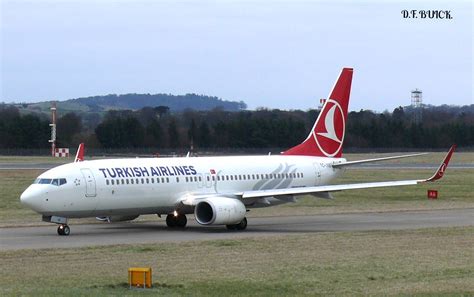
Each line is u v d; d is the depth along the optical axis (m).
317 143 159.75
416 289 75.69
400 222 146.00
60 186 122.94
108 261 92.81
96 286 76.88
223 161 144.62
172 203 135.50
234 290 75.12
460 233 122.00
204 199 132.62
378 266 89.00
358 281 79.88
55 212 123.12
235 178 144.00
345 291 74.88
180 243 109.12
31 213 159.62
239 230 133.25
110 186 127.50
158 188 133.12
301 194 138.75
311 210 171.62
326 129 160.62
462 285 77.75
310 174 155.12
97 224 142.50
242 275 83.12
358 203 187.62
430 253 99.75
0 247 106.75
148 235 124.56
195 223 145.12
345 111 162.88
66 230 124.81
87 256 96.75
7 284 78.12
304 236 118.38
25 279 81.00
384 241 111.81
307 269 86.88
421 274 84.00
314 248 104.31
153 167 134.12
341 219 153.25
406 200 194.75
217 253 99.38
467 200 193.75
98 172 127.25
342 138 163.00
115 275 83.12
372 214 163.38
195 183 138.12
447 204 184.38
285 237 116.81
